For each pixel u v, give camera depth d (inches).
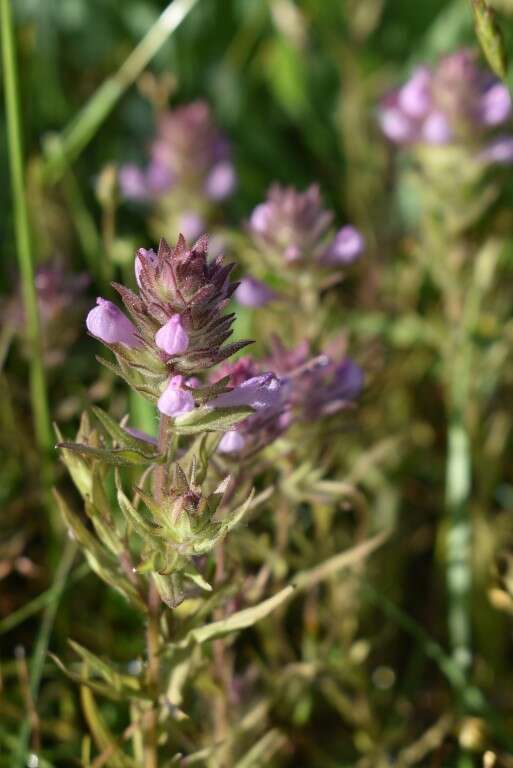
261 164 25.3
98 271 19.3
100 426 14.5
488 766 13.8
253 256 17.0
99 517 12.3
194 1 18.5
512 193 22.2
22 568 16.2
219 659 13.8
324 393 13.9
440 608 17.5
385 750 15.9
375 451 16.3
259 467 13.8
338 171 24.9
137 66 18.9
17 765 14.0
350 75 24.3
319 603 16.9
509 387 19.3
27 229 15.5
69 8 25.8
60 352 17.4
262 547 14.4
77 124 19.6
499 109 18.0
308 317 16.3
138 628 16.1
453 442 16.9
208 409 11.5
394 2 26.8
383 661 17.2
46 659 15.8
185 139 21.5
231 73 26.1
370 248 21.8
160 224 21.9
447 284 18.2
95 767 13.3
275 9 23.9
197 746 14.3
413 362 20.1
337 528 17.6
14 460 17.5
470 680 16.0
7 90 15.3
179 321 11.1
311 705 16.3
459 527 16.4
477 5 13.4
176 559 11.7
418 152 19.2
